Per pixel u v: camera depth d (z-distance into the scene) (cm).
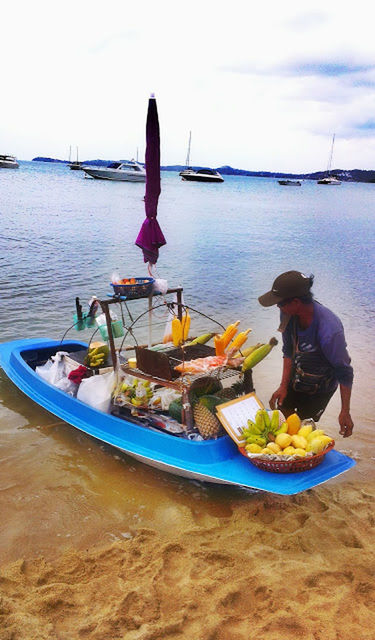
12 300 1078
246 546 376
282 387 463
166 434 464
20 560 359
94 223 2630
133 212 3366
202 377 472
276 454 411
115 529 404
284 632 292
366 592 325
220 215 3859
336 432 566
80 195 5134
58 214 3047
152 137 590
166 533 397
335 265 1766
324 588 329
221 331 916
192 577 340
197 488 464
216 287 1309
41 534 395
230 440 452
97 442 539
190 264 1638
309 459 411
